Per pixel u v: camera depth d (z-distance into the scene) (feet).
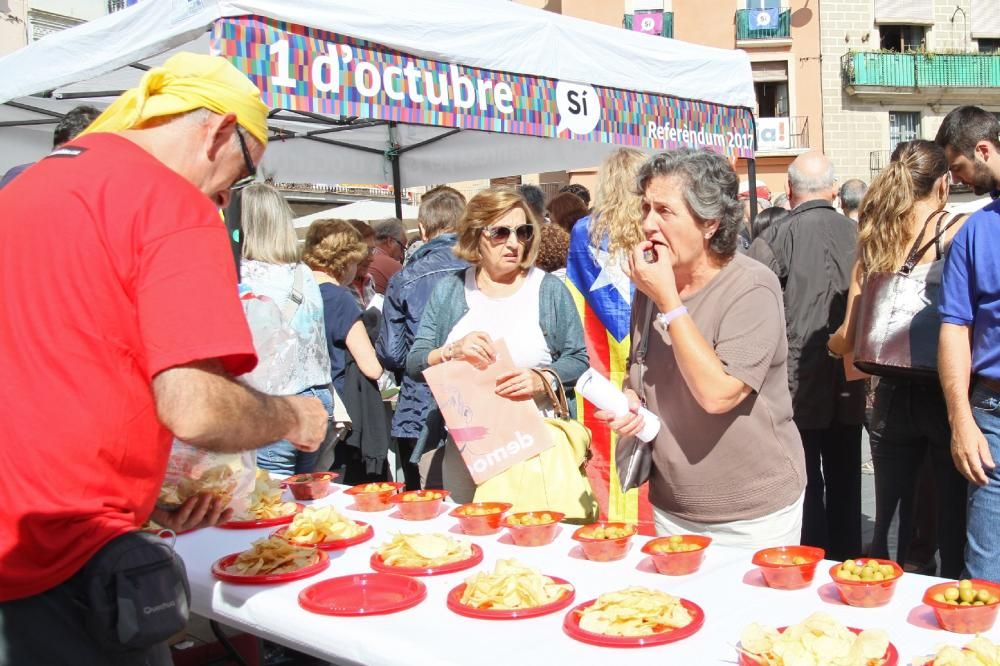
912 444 12.40
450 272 14.39
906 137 105.91
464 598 6.40
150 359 5.41
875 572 6.26
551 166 26.86
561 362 11.16
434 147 27.78
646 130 18.52
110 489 5.60
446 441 11.37
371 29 13.39
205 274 5.54
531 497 9.69
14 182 5.80
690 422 8.23
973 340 9.45
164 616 5.65
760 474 8.14
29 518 5.38
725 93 20.58
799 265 14.90
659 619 5.78
